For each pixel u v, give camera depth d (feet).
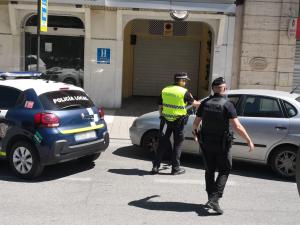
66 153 25.16
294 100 27.40
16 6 47.85
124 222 19.34
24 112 25.23
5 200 21.72
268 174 28.37
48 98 25.45
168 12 48.24
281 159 27.12
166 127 29.01
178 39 60.59
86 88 50.78
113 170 27.96
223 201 22.75
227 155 20.89
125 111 49.88
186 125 29.45
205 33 57.52
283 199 23.39
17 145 25.30
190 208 21.52
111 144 35.76
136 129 31.58
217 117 20.68
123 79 59.67
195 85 61.57
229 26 49.67
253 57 50.16
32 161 24.91
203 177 27.04
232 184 25.86
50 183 24.79
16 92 25.99
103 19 49.57
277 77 50.42
